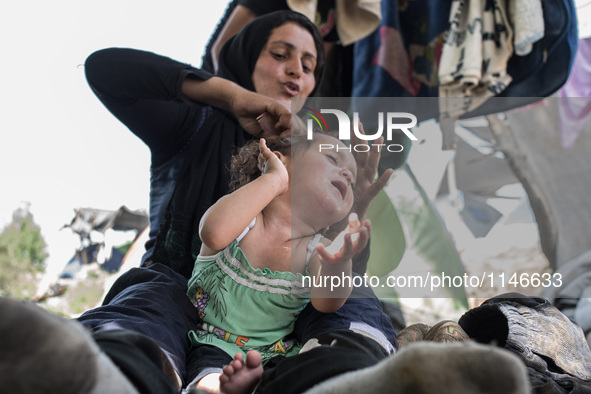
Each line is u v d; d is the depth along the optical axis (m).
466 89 2.18
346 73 2.48
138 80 1.54
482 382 0.55
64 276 3.58
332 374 0.79
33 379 0.52
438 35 2.25
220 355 1.10
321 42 1.83
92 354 0.58
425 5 2.29
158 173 1.63
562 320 1.25
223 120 1.59
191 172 1.52
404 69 2.32
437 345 0.60
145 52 1.61
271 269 1.20
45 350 0.53
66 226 3.74
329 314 1.11
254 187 1.18
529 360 1.14
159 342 0.99
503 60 2.12
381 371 0.62
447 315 1.29
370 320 1.11
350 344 0.93
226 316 1.17
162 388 0.76
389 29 2.32
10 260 3.57
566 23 2.08
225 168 1.51
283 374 0.84
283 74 1.76
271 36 1.76
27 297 3.51
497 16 2.13
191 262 1.44
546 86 2.13
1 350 0.52
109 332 0.82
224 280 1.19
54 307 3.42
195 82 1.55
